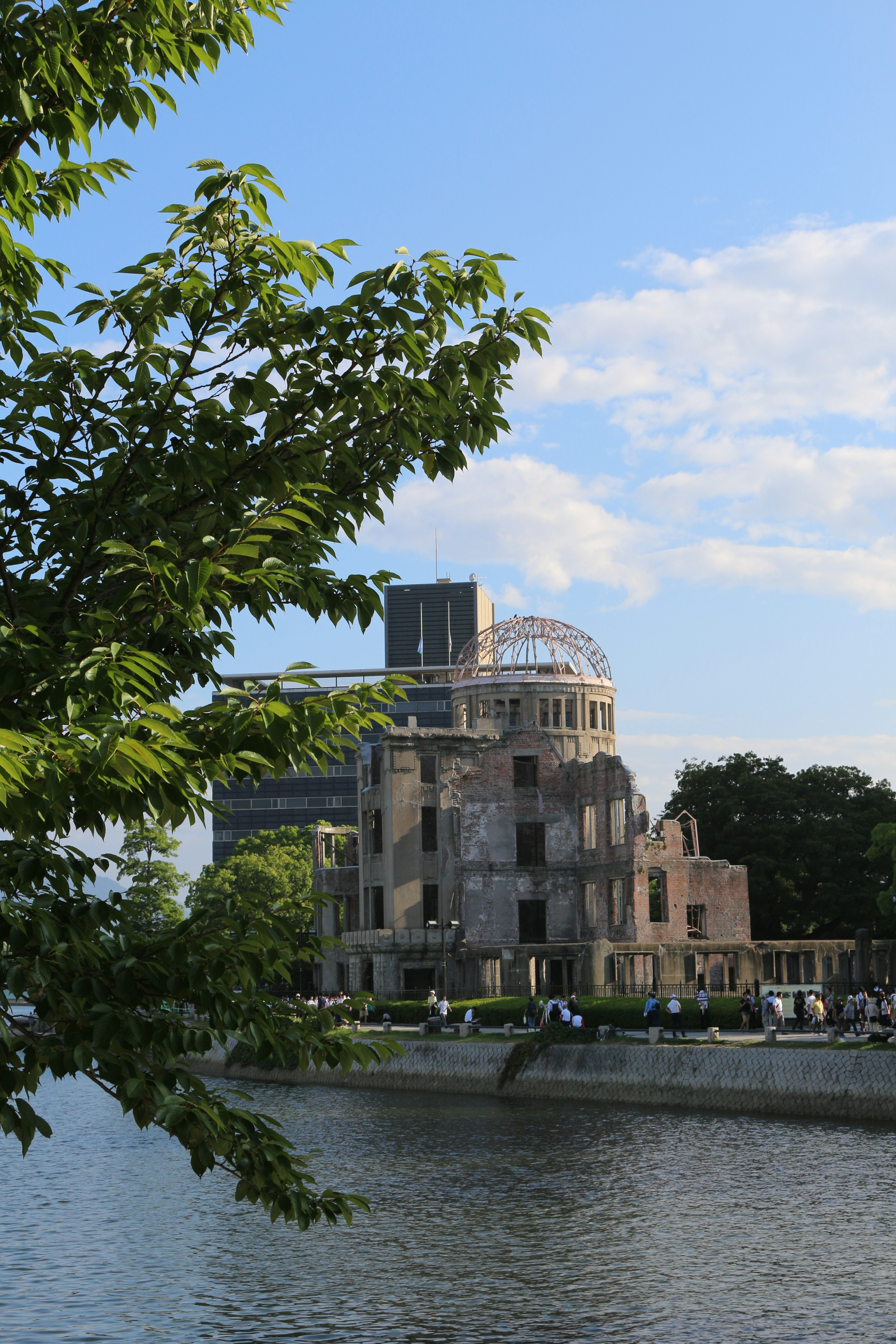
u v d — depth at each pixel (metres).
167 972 8.19
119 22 9.07
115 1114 58.31
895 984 90.25
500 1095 59.94
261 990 9.40
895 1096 44.19
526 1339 21.16
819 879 109.38
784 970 90.81
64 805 8.22
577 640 114.88
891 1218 29.23
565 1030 60.19
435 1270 25.83
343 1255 27.23
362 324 9.34
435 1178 36.31
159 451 9.43
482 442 10.44
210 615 9.91
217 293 9.14
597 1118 48.94
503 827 96.38
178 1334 21.67
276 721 8.30
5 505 9.60
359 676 191.00
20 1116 7.71
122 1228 30.78
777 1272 24.94
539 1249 27.47
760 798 111.12
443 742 99.38
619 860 90.75
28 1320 22.55
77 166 9.58
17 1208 33.53
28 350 9.81
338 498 9.93
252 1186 8.79
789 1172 35.22
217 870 146.38
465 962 94.12
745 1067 49.91
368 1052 9.48
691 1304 22.91
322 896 9.34
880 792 112.62
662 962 84.25
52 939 7.75
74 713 7.47
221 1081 75.38
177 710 7.74
